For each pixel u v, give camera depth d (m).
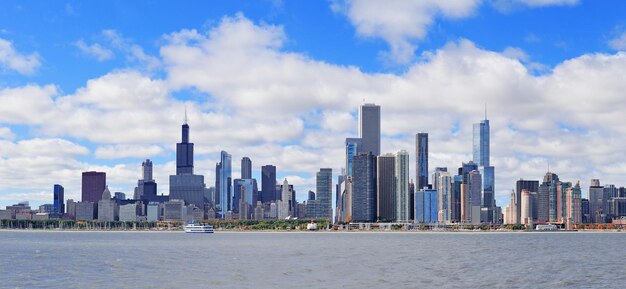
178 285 149.25
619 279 161.25
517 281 155.12
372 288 141.25
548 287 144.62
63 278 168.25
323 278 161.25
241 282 153.50
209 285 148.50
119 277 168.12
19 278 169.62
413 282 152.00
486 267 195.62
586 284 151.00
